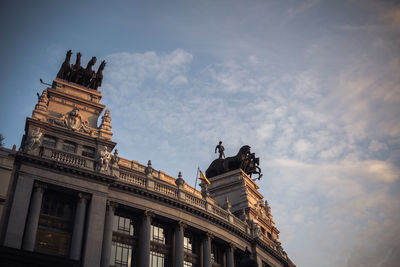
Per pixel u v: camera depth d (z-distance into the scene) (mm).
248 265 29719
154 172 66875
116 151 62375
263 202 90812
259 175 92438
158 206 61844
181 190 65562
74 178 56281
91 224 54531
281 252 85250
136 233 59656
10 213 50344
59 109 63438
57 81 66000
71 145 60562
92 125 64750
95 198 56406
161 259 60594
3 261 45438
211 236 66625
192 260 64062
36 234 51781
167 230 63375
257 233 76375
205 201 68938
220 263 69125
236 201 84250
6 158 52938
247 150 91938
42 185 54062
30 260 46844
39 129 58656
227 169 90062
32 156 54094
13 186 52281
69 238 53750
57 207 55094
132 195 60281
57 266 48094
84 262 51906
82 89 67188
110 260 55969
